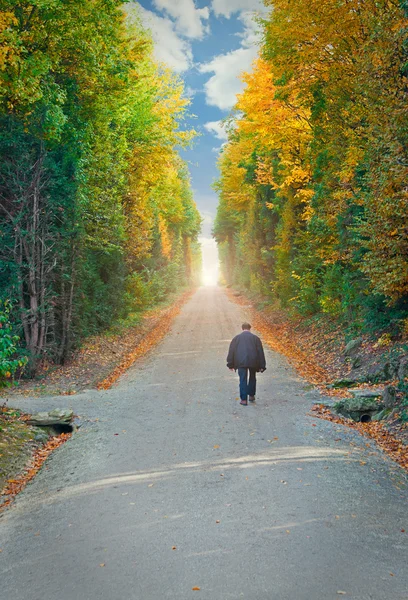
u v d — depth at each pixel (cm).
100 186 1934
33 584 409
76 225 1542
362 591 379
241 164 3105
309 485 589
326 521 496
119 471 669
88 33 1405
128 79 1800
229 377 1267
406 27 903
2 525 530
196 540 467
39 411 971
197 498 565
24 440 802
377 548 444
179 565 424
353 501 544
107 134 1850
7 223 1337
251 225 4134
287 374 1288
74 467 696
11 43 1077
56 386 1242
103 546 466
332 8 1267
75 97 1571
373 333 1290
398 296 1014
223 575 405
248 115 2125
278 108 1972
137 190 2616
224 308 3347
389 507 530
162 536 479
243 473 636
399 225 903
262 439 776
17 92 1156
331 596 372
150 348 1817
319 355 1484
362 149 1210
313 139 1727
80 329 1669
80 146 1550
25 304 1438
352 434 793
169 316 2880
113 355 1670
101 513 540
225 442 769
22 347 1377
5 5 1125
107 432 848
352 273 1415
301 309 2130
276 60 1490
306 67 1461
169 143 2752
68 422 912
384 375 1052
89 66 1483
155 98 2686
